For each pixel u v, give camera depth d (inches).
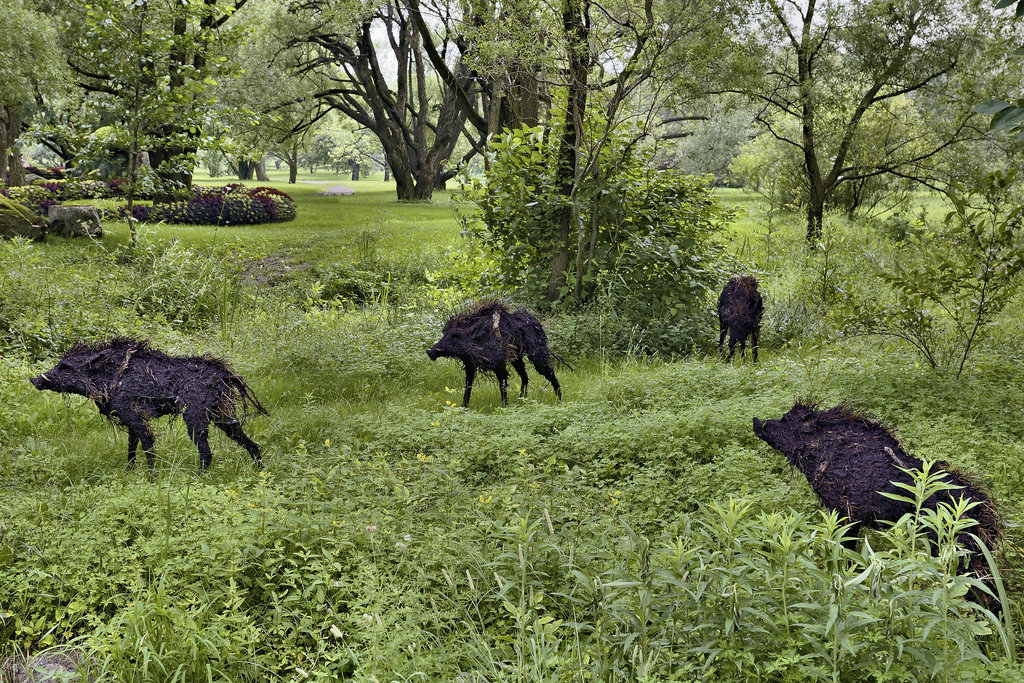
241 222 1111.0
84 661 143.1
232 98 1483.8
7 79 941.2
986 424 260.7
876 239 792.3
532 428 279.4
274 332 460.4
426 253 783.7
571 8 462.0
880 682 110.2
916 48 808.3
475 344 322.7
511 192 499.8
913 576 120.2
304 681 137.8
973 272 319.0
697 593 124.6
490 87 701.3
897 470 169.2
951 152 837.2
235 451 266.2
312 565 165.2
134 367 246.5
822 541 134.0
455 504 200.2
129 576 164.1
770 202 1040.2
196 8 655.1
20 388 330.3
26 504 201.3
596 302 478.6
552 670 133.7
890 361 340.2
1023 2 170.9
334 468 224.5
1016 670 116.3
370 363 385.4
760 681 119.3
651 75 484.7
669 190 520.7
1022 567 157.3
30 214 730.8
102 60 640.4
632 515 189.6
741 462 224.4
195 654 138.7
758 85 802.8
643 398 324.5
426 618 148.9
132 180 661.9
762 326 495.8
